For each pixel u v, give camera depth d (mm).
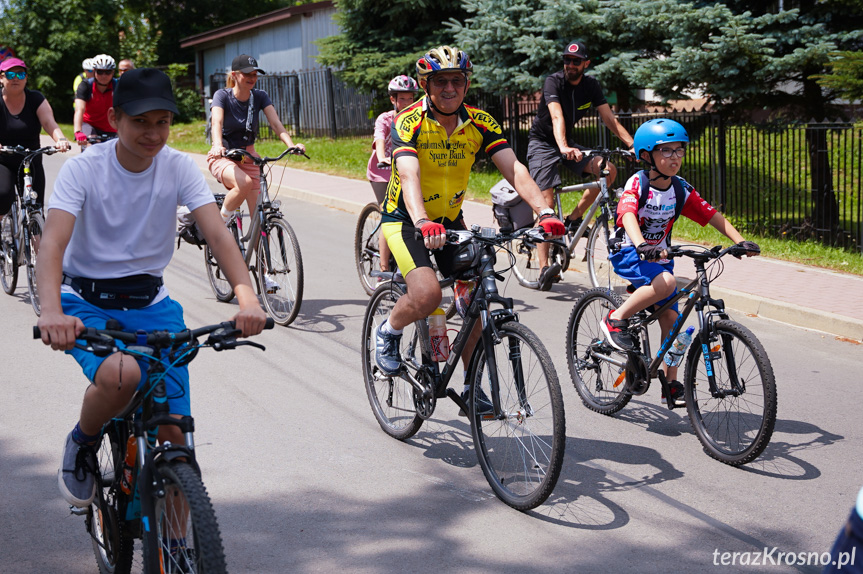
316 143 21438
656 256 4566
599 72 12398
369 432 4871
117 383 2756
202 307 7516
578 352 5480
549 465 3754
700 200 4895
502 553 3551
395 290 4719
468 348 4262
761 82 10781
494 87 14008
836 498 4074
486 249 4066
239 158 7082
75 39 32125
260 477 4258
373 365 4953
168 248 3180
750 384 4445
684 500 4062
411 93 7746
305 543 3619
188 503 2434
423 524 3807
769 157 11000
